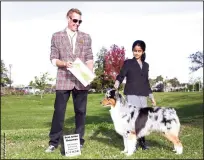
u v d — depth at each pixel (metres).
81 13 7.14
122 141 8.73
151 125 6.86
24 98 42.03
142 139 7.65
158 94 36.84
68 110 28.05
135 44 7.45
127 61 7.50
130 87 7.41
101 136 9.48
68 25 7.12
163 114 6.89
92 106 30.22
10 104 35.81
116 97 6.91
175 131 6.96
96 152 7.16
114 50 22.91
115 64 22.88
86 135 9.59
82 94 7.21
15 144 8.73
